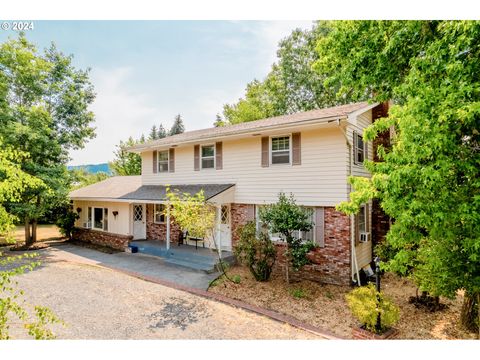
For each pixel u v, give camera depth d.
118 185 19.53
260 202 12.14
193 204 9.77
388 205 5.16
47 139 14.95
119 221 16.83
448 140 4.57
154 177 16.61
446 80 4.71
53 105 17.23
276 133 11.66
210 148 14.06
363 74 8.05
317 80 27.14
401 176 4.90
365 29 7.75
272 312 7.61
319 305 8.24
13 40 14.92
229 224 13.35
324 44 9.26
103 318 7.12
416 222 4.79
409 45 6.99
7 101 14.70
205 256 12.32
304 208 11.05
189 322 6.96
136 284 9.78
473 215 4.50
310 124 10.06
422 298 8.51
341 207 6.20
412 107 4.88
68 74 17.48
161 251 13.84
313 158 10.84
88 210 19.12
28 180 4.85
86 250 15.80
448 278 5.89
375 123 6.06
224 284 9.66
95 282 9.98
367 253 12.03
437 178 4.50
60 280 10.20
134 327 6.66
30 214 15.79
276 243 11.54
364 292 6.45
